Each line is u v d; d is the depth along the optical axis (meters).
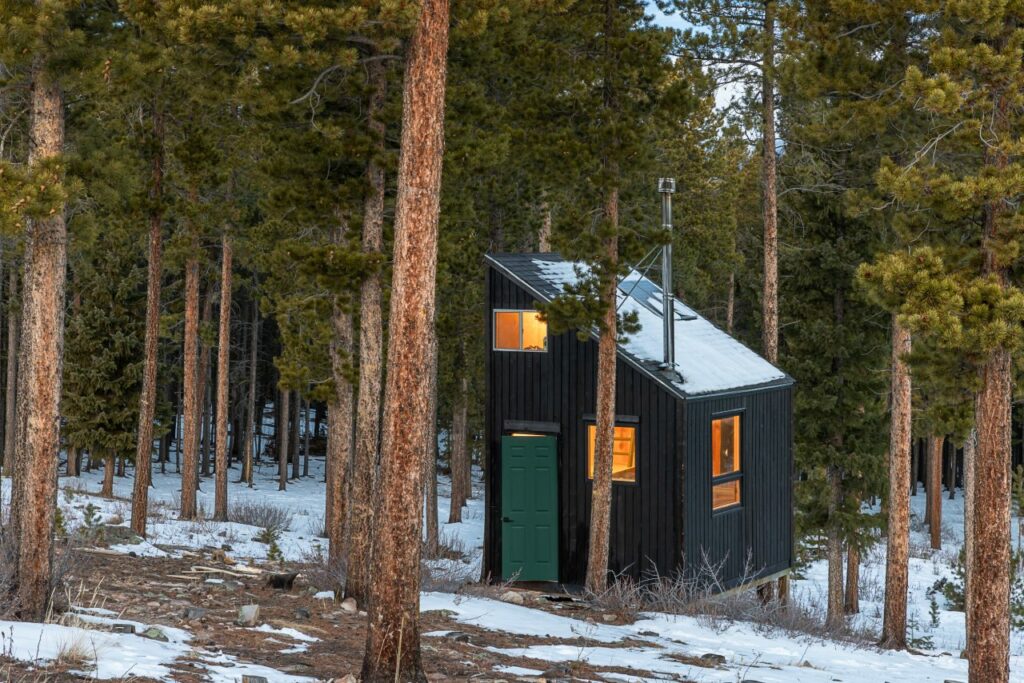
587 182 19.97
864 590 34.66
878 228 26.08
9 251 18.59
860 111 15.52
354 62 11.82
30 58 11.91
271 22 11.59
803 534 30.58
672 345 21.56
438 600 17.64
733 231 41.69
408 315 10.36
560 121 19.97
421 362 10.38
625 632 17.25
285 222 27.25
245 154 28.91
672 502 21.03
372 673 10.23
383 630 10.26
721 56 26.41
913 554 42.50
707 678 13.21
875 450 29.31
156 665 9.81
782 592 28.20
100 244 40.56
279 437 62.38
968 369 13.83
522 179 31.70
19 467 12.39
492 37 18.55
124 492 44.09
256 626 13.57
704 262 42.53
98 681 8.83
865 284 13.44
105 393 40.41
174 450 61.97
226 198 33.56
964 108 12.92
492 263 22.92
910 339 23.22
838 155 27.36
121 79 12.77
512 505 22.61
